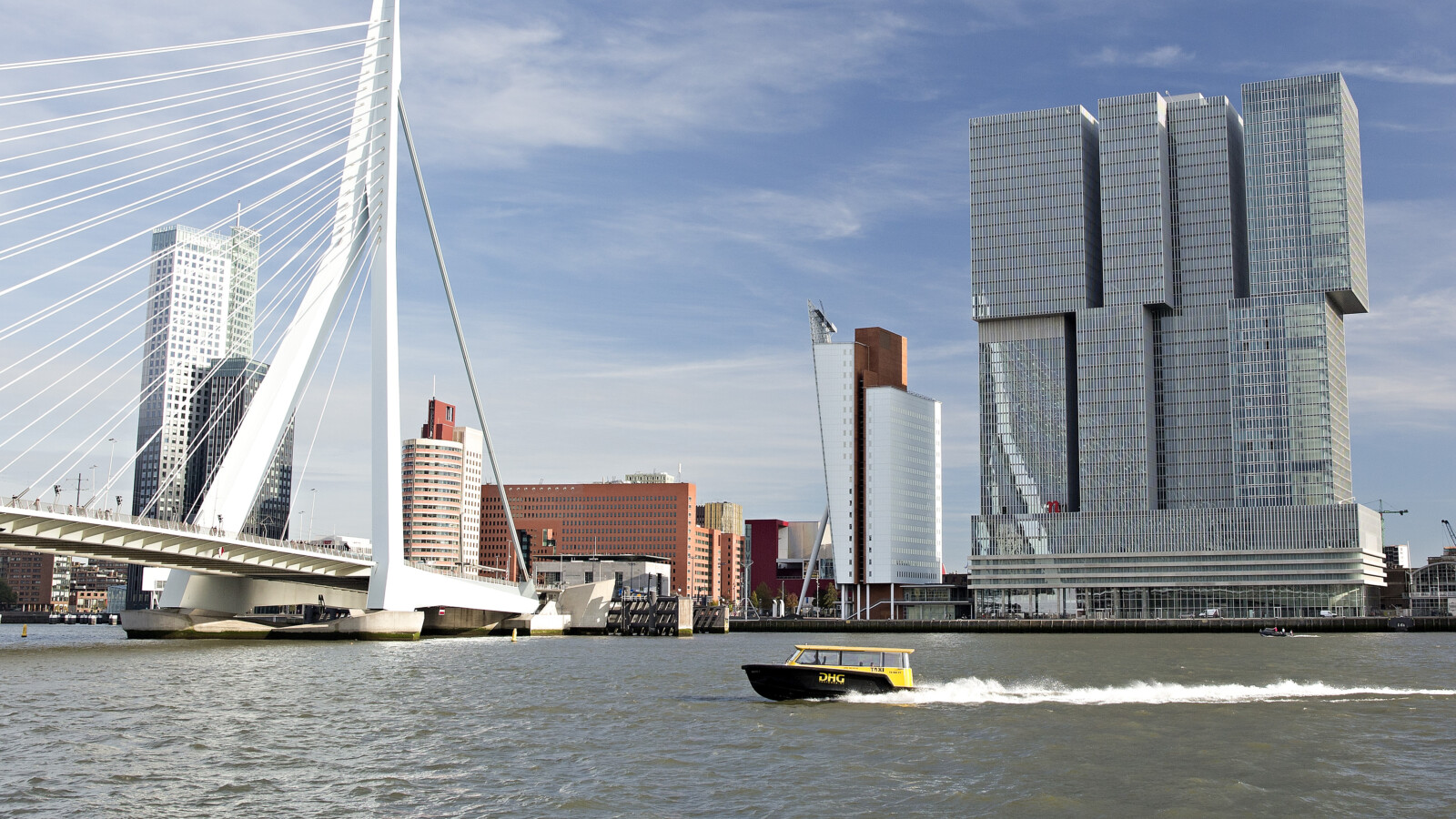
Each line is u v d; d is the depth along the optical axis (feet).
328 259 463.01
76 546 392.88
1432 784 139.85
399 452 480.23
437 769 149.38
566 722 195.00
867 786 138.10
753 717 197.98
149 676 278.67
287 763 152.87
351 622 479.41
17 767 148.25
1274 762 153.38
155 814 124.67
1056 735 174.91
